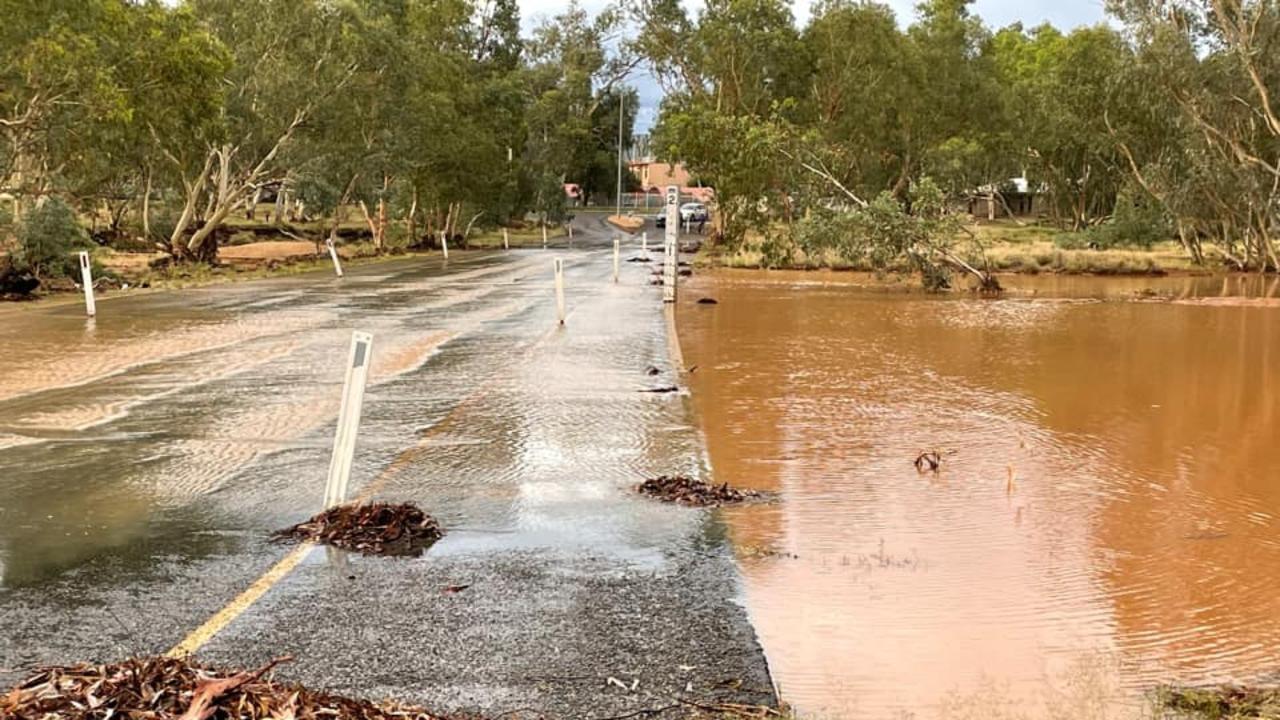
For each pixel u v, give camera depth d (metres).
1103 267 39.50
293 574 5.98
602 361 14.92
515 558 6.32
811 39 60.28
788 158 41.91
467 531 6.87
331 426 10.30
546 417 10.85
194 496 7.70
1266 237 41.16
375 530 6.75
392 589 5.74
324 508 7.24
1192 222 44.78
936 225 30.27
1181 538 6.93
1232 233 44.31
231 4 37.06
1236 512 7.59
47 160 31.84
